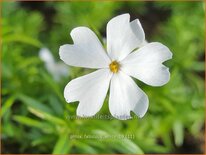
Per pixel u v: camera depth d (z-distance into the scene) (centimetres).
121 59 6
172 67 13
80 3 14
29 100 9
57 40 13
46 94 10
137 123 10
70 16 14
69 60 6
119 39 6
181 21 14
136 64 6
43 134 10
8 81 10
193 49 13
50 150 10
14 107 10
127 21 6
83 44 6
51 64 11
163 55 6
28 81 10
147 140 11
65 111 8
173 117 11
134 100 6
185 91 12
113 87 6
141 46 7
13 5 14
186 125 12
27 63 11
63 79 10
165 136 11
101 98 6
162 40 14
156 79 6
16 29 12
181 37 13
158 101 11
